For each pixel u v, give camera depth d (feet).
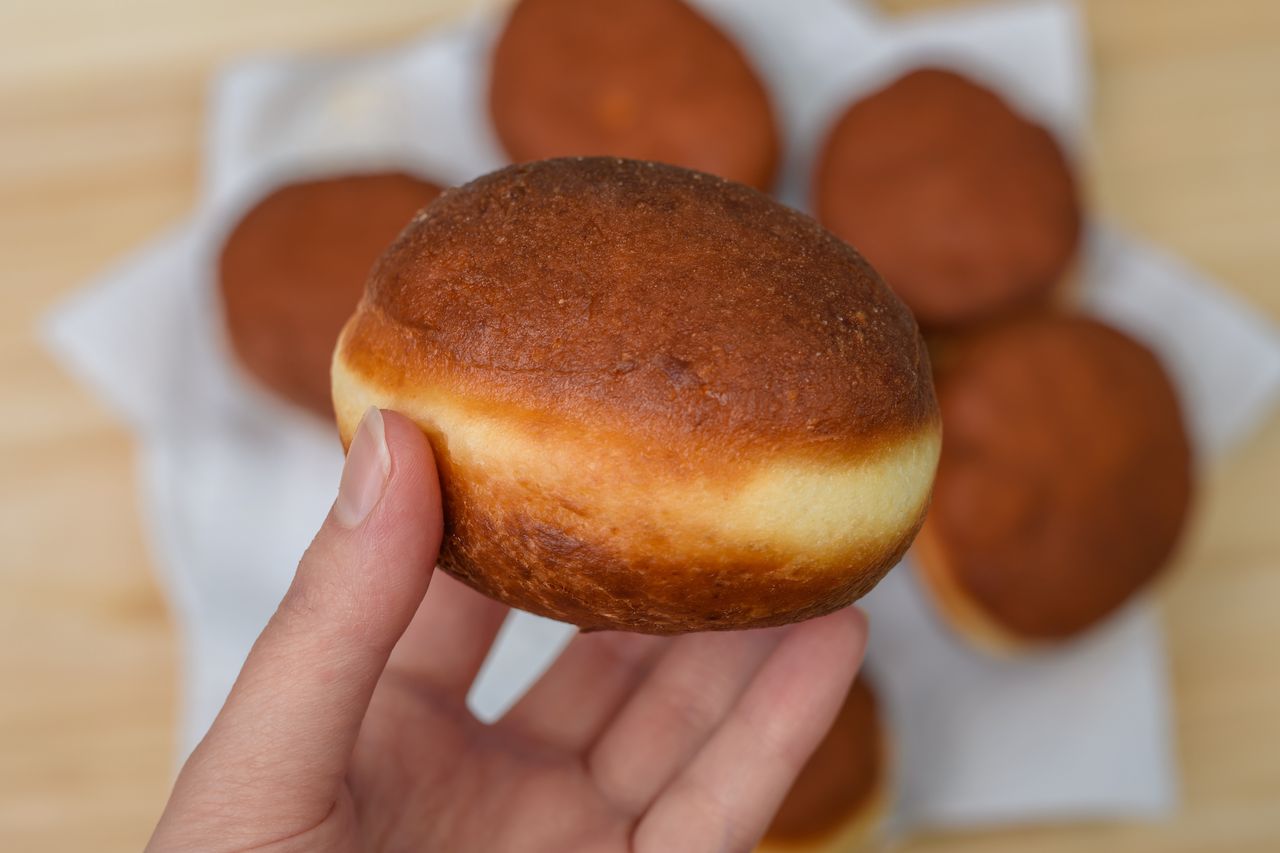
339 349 0.78
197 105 1.45
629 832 0.97
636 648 1.05
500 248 0.72
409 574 0.75
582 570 0.72
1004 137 1.30
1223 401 1.40
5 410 1.40
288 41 1.45
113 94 1.45
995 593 1.24
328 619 0.75
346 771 0.87
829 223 1.32
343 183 1.30
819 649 0.95
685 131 1.31
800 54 1.46
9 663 1.35
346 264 1.24
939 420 0.77
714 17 1.45
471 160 1.46
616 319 0.70
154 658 1.36
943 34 1.44
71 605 1.37
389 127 1.45
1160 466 1.27
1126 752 1.34
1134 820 1.35
